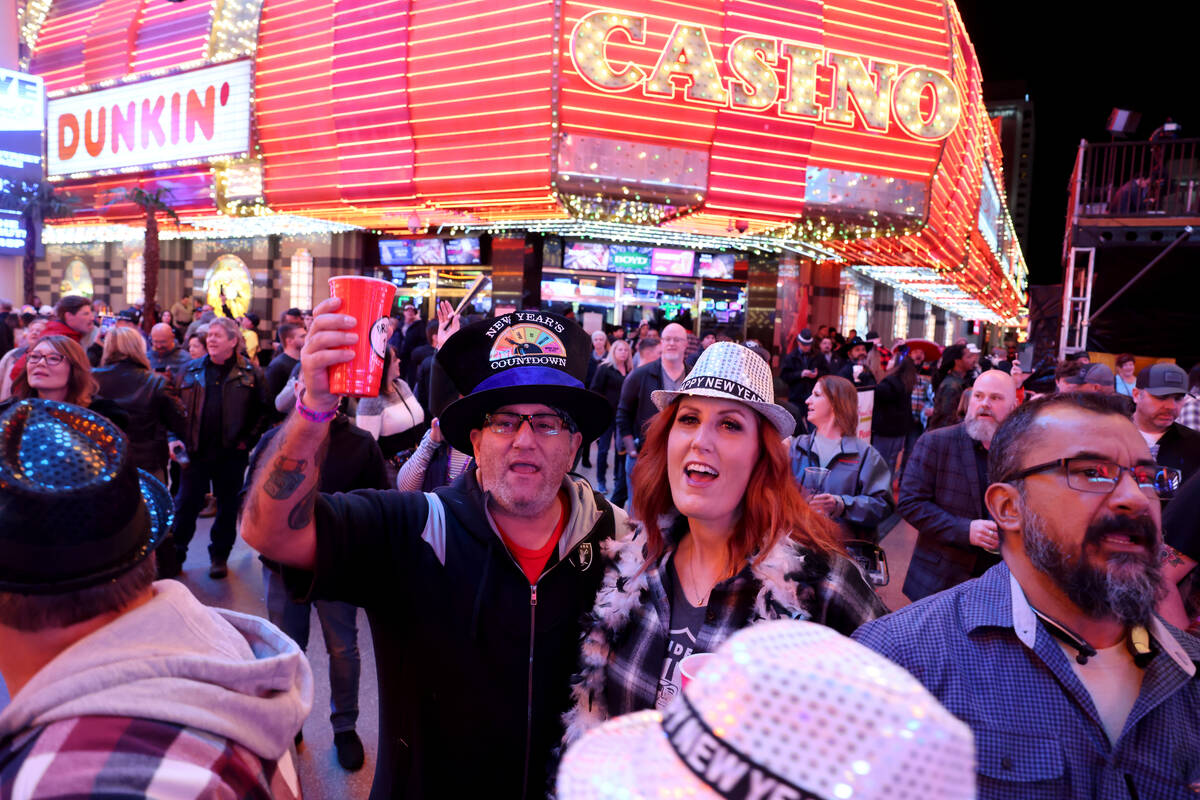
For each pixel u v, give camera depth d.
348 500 1.66
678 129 13.70
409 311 14.28
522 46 13.08
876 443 8.84
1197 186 10.40
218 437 5.33
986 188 23.88
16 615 0.94
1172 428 3.99
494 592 1.68
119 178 18.19
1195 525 2.50
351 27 14.48
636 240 17.88
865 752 0.48
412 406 4.06
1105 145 10.95
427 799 1.64
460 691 1.65
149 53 17.56
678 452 1.67
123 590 0.98
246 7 15.68
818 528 1.74
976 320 47.97
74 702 0.87
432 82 13.95
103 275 24.39
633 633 1.67
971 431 3.65
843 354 12.82
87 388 3.99
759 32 13.74
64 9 19.16
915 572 3.84
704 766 0.52
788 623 0.60
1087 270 11.34
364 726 3.55
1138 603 1.27
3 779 0.83
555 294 17.67
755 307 18.58
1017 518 1.44
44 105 17.75
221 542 5.38
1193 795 1.27
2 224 17.41
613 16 12.89
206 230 20.73
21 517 0.91
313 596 1.55
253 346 11.01
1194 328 12.06
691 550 1.75
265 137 16.02
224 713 0.92
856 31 14.36
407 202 15.13
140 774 0.80
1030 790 1.31
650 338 7.43
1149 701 1.32
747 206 14.45
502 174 13.86
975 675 1.40
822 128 14.37
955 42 15.40
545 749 1.68
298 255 19.98
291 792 1.04
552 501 1.76
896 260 20.22
